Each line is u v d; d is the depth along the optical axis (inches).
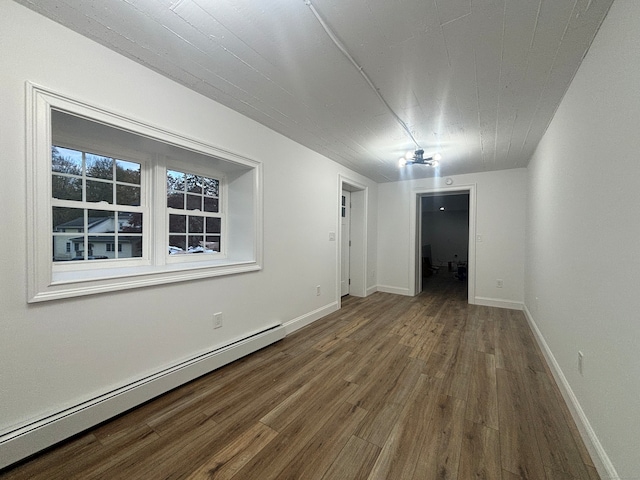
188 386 77.2
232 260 101.7
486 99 81.3
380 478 48.4
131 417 63.5
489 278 168.1
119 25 55.0
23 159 51.2
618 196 45.9
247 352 95.7
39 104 52.4
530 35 55.0
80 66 57.7
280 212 114.5
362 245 192.5
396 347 105.4
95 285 60.9
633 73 41.4
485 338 114.7
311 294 136.0
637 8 40.4
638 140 39.9
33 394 53.0
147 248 82.7
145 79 68.6
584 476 48.6
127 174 78.4
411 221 198.1
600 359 51.4
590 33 54.1
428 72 68.9
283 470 50.0
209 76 72.6
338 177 155.3
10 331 50.3
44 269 53.7
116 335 65.2
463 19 51.5
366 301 179.0
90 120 59.6
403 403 70.2
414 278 197.6
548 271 96.7
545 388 77.0
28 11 51.2
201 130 81.7
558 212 84.3
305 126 104.1
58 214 66.1
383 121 98.6
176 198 91.3
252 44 60.1
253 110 91.7
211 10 50.8
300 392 74.9
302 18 52.4
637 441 38.6
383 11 50.1
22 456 49.2
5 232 49.8
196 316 83.4
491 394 74.1
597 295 53.5
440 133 108.7
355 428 61.1
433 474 49.1
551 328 90.3
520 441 57.0
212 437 57.9
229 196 107.0
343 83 74.9
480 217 170.7
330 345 107.3
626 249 42.9
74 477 47.9
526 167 156.2
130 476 48.3
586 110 60.7
